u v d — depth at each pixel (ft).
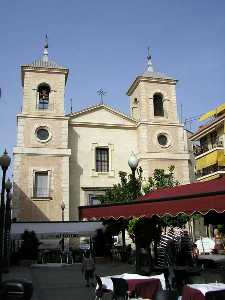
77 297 46.06
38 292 50.80
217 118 126.11
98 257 98.32
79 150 131.34
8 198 79.25
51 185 121.08
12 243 100.94
